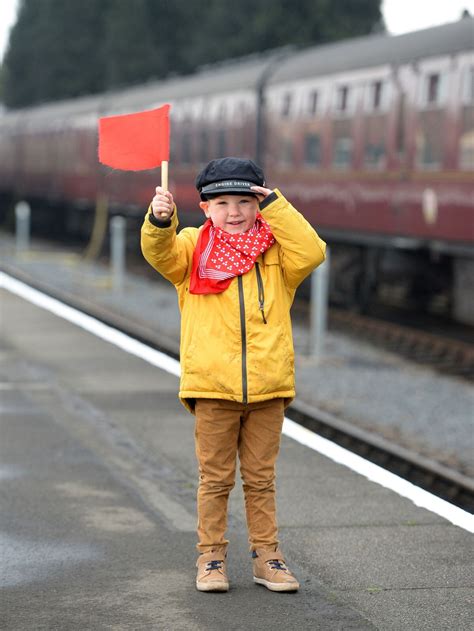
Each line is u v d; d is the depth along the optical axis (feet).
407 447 54.08
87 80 339.98
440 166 90.17
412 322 105.70
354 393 66.90
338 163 106.73
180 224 148.97
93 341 77.30
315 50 119.24
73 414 52.13
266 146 122.31
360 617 27.09
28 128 228.84
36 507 36.45
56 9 344.90
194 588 29.09
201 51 282.36
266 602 28.09
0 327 84.23
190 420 51.06
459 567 30.89
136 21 309.22
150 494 38.19
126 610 27.50
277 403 29.17
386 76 98.27
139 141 28.43
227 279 28.27
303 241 28.04
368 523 34.99
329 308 116.16
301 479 40.22
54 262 164.66
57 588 28.96
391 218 97.76
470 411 62.90
